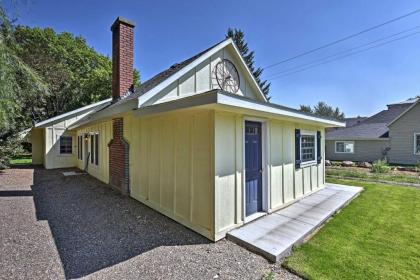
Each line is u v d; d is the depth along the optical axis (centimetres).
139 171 619
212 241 382
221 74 685
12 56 420
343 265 304
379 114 2267
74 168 1314
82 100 2170
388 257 326
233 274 284
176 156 477
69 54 2391
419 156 1619
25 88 482
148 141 575
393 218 490
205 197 404
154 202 548
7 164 1172
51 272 286
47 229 425
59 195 685
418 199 650
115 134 761
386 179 991
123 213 521
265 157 517
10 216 496
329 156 2130
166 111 422
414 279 274
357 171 1270
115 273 285
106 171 861
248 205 478
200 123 419
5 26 402
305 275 281
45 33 2230
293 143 624
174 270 292
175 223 462
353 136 1973
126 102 540
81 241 376
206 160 405
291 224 440
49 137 1320
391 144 1734
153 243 372
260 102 402
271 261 317
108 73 2247
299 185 639
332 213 520
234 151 432
